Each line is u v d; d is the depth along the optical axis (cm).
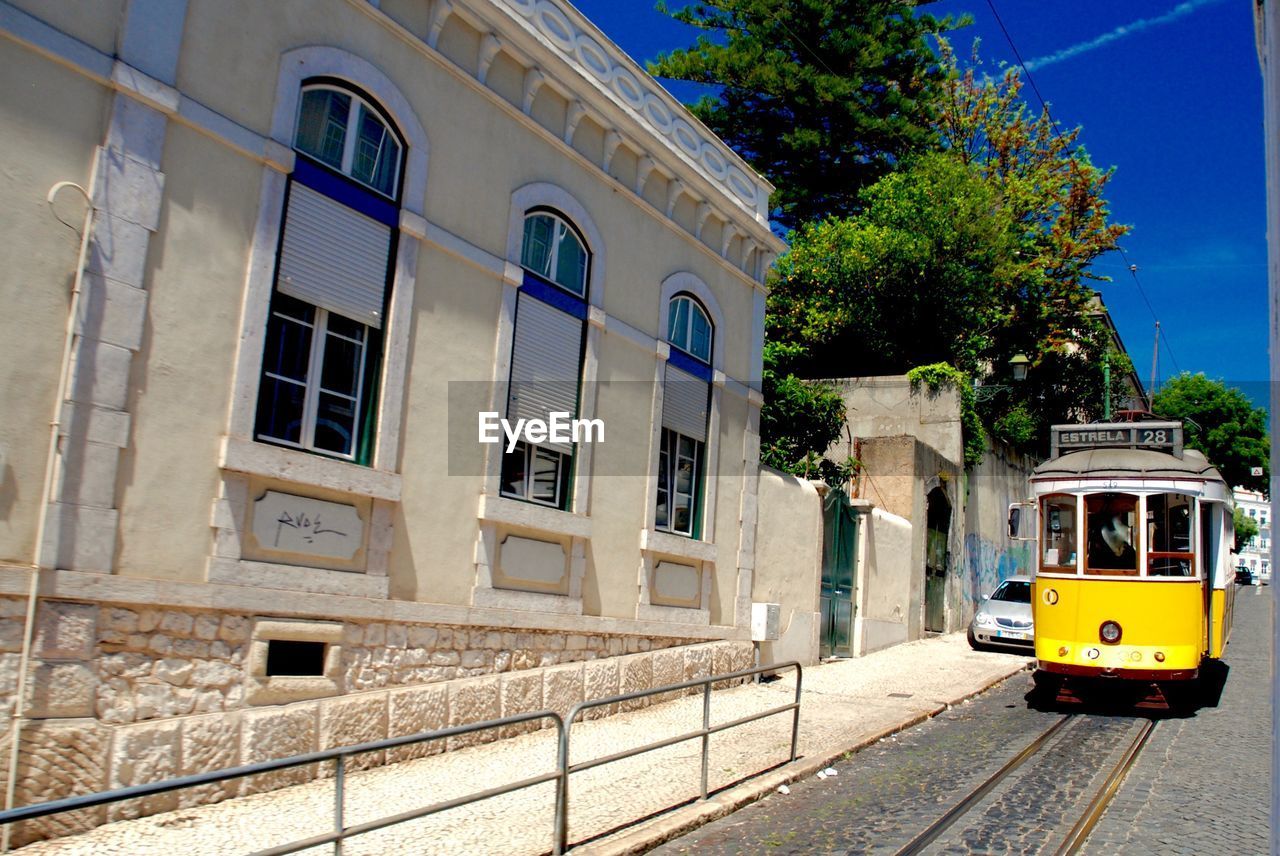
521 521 971
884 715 1130
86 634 638
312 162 804
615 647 1107
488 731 909
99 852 577
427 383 888
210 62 729
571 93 1066
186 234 709
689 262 1284
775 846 665
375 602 825
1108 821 734
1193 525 1174
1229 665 1642
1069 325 2944
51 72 642
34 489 621
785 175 2877
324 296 809
